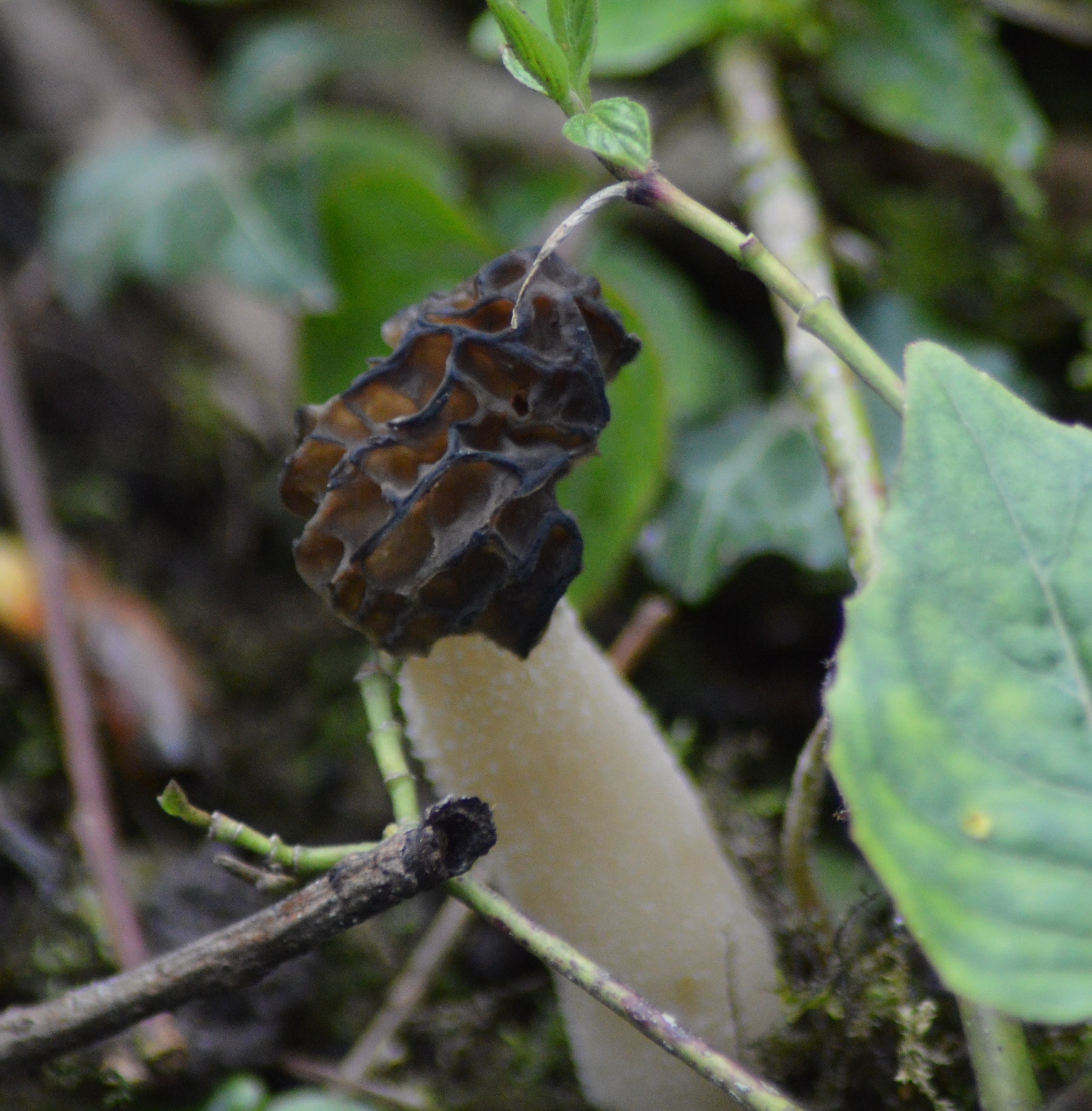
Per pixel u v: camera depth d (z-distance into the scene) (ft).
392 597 1.29
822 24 1.57
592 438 1.29
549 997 1.44
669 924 1.34
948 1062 1.33
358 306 1.53
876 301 1.58
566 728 1.33
